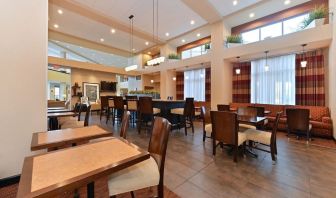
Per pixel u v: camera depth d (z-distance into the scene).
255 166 2.49
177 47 8.90
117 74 10.55
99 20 5.90
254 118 3.00
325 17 4.10
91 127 1.96
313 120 4.43
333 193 1.81
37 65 2.22
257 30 5.87
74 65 8.30
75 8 5.10
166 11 5.42
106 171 0.91
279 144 3.58
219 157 2.84
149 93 8.32
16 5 2.08
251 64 6.11
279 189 1.90
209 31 7.01
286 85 5.33
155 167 1.39
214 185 1.99
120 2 4.86
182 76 8.81
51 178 0.82
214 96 6.17
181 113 4.54
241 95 6.39
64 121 3.67
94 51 9.09
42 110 2.26
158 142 1.50
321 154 2.97
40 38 2.25
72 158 1.06
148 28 6.71
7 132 2.03
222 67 5.95
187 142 3.71
